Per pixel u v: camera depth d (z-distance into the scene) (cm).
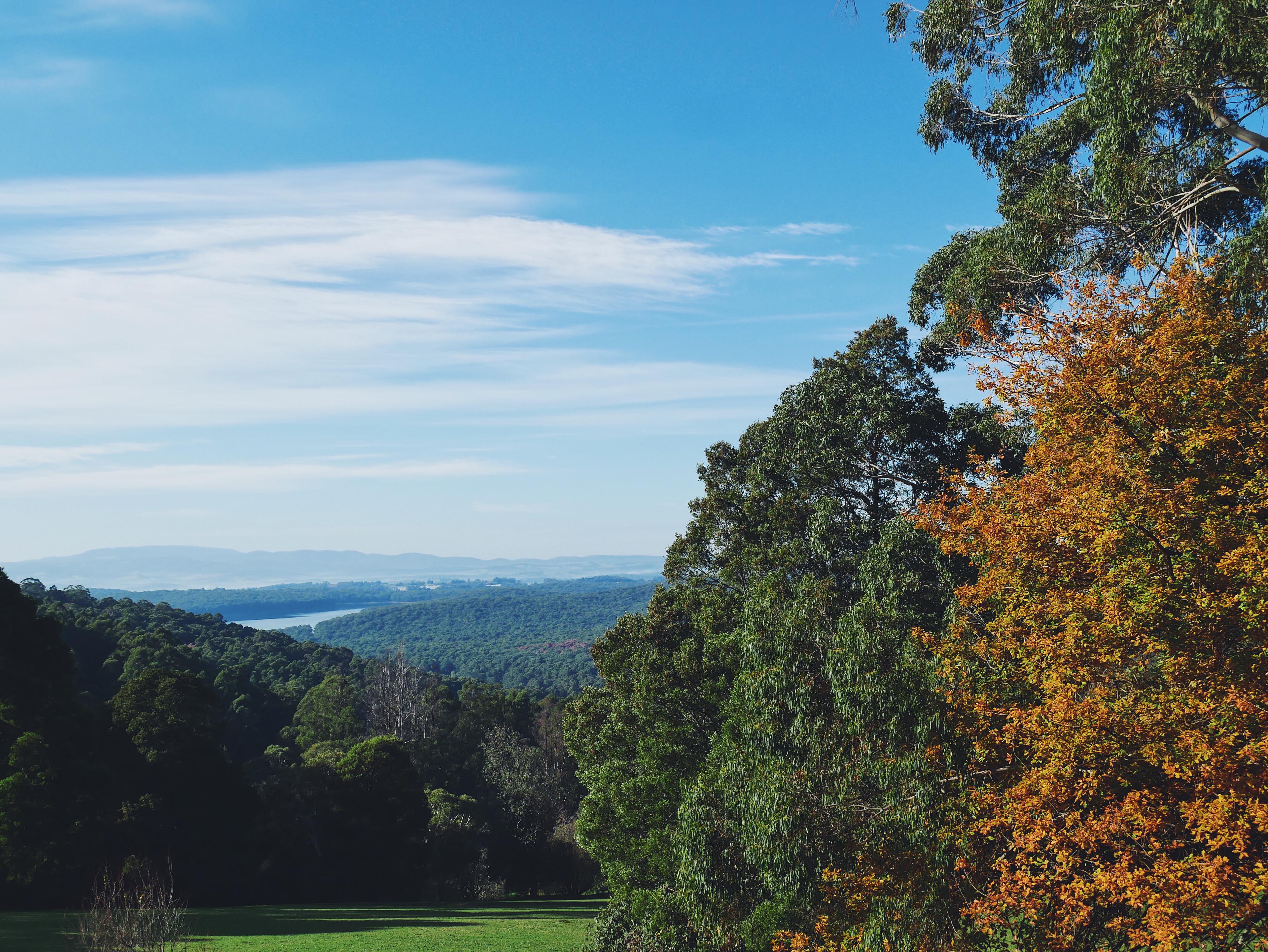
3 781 3581
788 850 1412
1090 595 1060
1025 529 1149
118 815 4059
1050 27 1659
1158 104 1581
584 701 3544
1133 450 1071
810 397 2930
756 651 1753
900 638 1472
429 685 11006
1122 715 1007
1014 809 1092
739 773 1678
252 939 2783
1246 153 1625
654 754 2547
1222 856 906
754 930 1744
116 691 7550
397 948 2714
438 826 5756
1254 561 900
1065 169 1986
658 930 2275
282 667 11606
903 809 1287
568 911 4609
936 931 1255
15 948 2098
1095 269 2002
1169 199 1773
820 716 1539
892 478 2848
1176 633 969
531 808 6788
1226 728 934
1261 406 1002
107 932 1555
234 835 4622
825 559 2620
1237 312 1179
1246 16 1315
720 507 3350
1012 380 1225
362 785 5259
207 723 4803
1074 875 1057
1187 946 893
